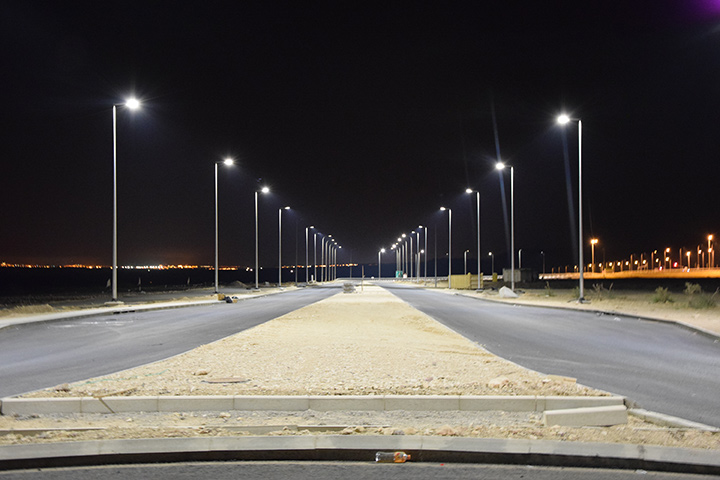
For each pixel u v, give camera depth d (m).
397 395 8.28
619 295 45.62
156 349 15.05
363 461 6.05
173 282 127.12
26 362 12.80
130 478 5.56
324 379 9.90
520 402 8.01
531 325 22.78
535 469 5.83
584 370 11.93
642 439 6.63
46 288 81.50
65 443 6.23
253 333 17.83
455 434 6.80
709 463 5.70
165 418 7.59
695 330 20.02
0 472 5.70
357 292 59.16
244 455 6.08
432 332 19.25
